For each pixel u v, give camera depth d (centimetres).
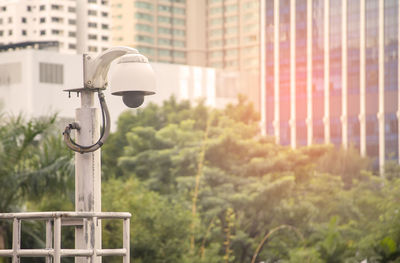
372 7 18425
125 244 877
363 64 18462
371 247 4369
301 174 6906
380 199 5856
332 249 4259
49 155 3084
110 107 12544
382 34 18238
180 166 6231
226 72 17950
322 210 6244
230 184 6091
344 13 18712
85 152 953
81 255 829
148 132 6688
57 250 806
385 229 4609
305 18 19288
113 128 12619
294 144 19188
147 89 962
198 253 5025
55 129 3131
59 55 13500
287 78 19400
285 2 19562
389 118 18100
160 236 4456
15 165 3078
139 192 4853
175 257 4419
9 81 13538
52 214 812
